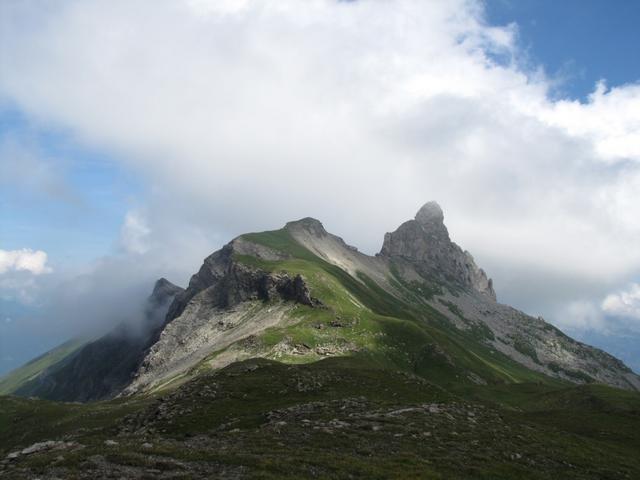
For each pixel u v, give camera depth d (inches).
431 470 1481.3
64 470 1224.2
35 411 5177.2
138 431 2458.2
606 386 5378.9
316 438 1807.3
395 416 2218.3
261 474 1253.1
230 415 2481.5
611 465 2025.1
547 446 2118.6
